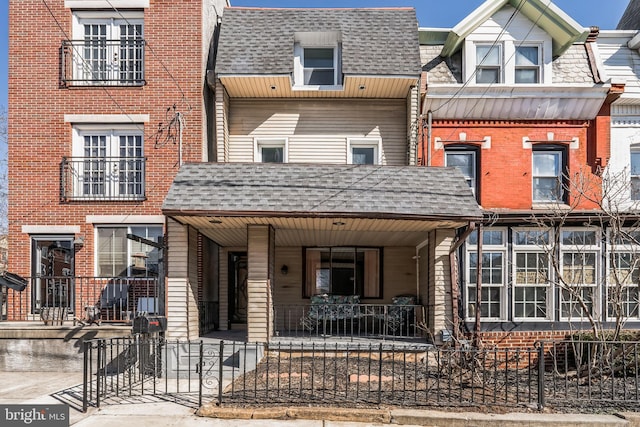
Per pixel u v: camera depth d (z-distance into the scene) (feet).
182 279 31.78
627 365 28.12
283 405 22.03
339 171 32.50
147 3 38.65
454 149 39.91
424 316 35.35
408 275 42.42
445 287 32.48
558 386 25.98
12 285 32.94
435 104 39.17
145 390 26.00
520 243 35.60
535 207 38.96
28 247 37.60
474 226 29.84
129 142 39.09
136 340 27.78
